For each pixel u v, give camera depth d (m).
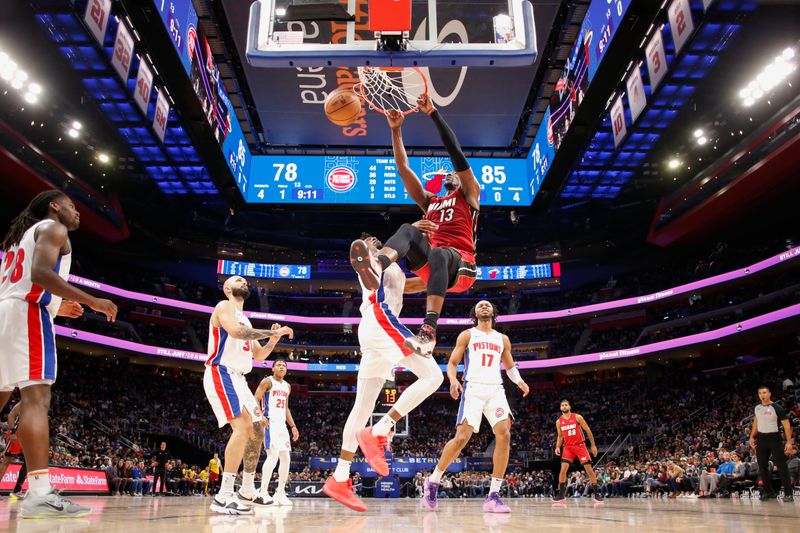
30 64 20.95
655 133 24.48
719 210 29.94
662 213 33.25
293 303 43.41
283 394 8.49
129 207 33.34
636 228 36.44
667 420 32.38
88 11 15.13
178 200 33.50
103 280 35.59
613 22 16.17
